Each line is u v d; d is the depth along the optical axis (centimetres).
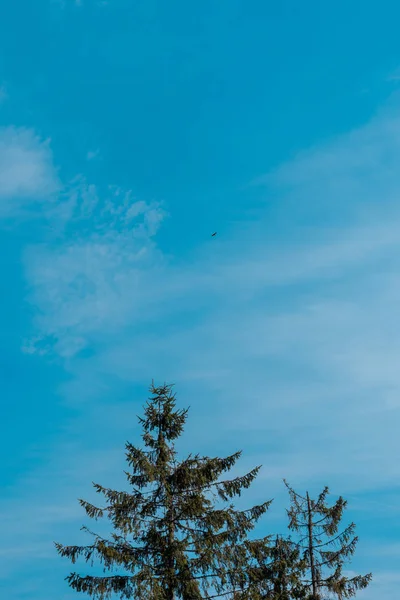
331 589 2905
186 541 2548
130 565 2483
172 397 2792
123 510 2545
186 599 2472
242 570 2547
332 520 3025
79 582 2441
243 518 2581
